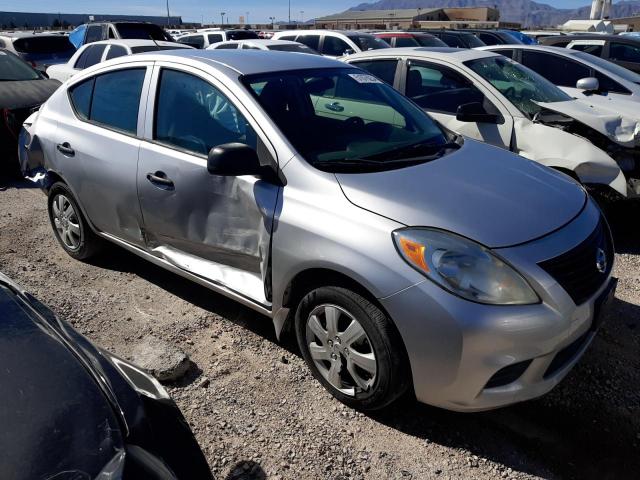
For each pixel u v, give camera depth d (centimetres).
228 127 313
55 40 1368
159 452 156
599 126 493
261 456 249
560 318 233
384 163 295
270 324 355
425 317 232
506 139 504
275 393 290
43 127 431
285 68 344
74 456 138
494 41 1655
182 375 300
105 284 408
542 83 581
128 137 362
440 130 369
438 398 244
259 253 296
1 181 676
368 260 244
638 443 262
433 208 253
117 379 174
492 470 245
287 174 282
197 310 372
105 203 383
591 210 291
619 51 1003
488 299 229
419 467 246
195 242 330
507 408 284
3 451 135
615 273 441
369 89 371
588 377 308
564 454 255
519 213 260
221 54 358
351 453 252
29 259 448
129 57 384
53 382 158
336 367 275
